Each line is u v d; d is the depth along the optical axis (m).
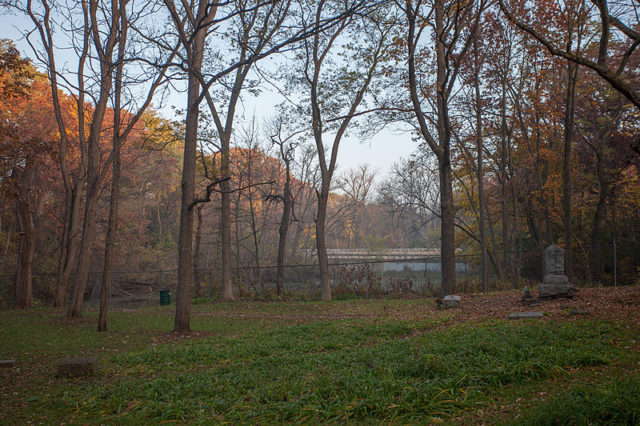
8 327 19.08
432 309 19.30
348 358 9.85
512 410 6.20
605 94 28.98
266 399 7.43
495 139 34.81
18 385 9.80
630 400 5.35
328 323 16.67
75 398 8.43
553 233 37.16
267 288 36.12
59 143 26.80
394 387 7.26
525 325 11.25
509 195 33.78
